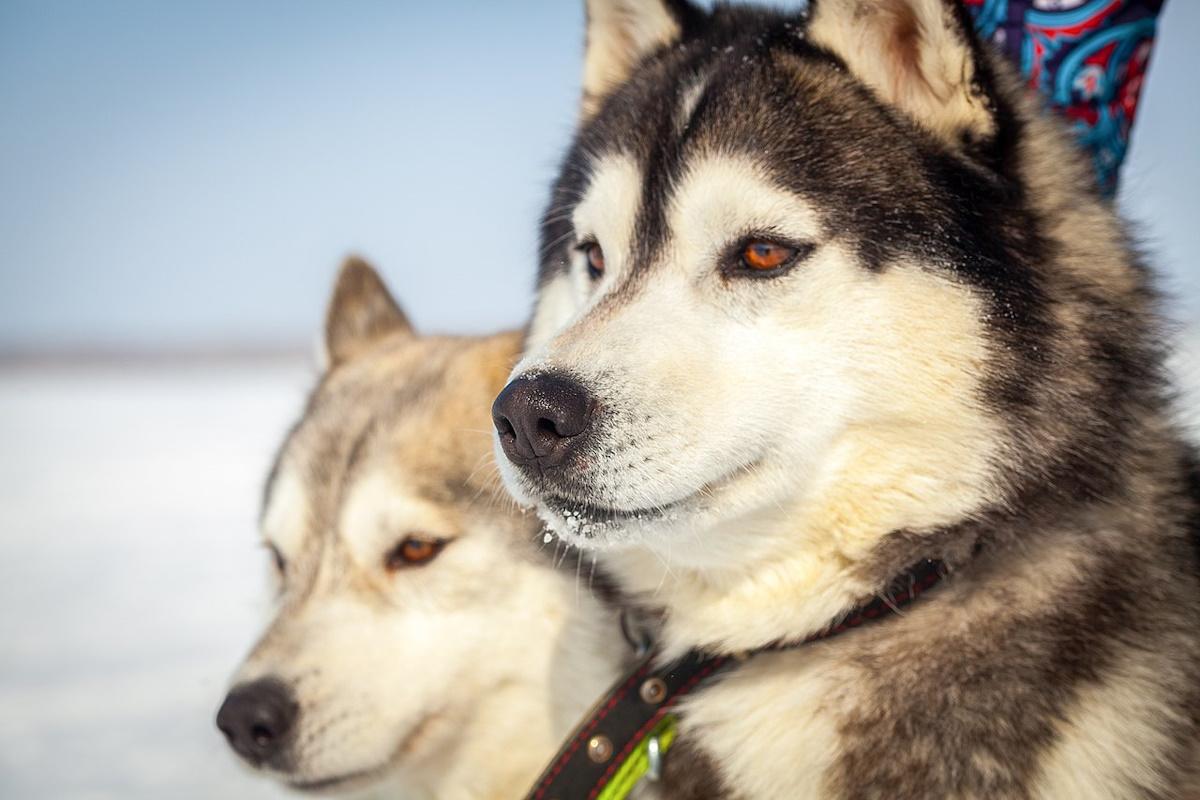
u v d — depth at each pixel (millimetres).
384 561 2764
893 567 2057
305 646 2656
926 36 2104
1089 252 2135
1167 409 2158
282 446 3191
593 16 2744
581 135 2672
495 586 2711
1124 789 1855
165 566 7664
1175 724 1902
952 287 2027
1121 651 1926
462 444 2820
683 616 2248
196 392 22078
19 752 4469
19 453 13188
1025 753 1864
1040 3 2750
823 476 2084
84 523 9133
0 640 5973
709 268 2154
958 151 2117
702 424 2008
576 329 2109
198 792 4098
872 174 2100
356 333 3561
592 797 2197
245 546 8297
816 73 2227
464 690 2705
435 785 2807
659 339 2068
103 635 6078
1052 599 1949
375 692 2635
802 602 2100
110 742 4582
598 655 2613
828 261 2064
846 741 1957
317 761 2588
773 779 2002
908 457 2053
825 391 2051
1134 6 2742
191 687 5270
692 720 2129
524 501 2078
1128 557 1987
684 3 2703
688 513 2039
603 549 2355
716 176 2158
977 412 2016
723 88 2262
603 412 1983
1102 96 2770
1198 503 2148
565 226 2635
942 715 1908
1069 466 2000
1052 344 2029
